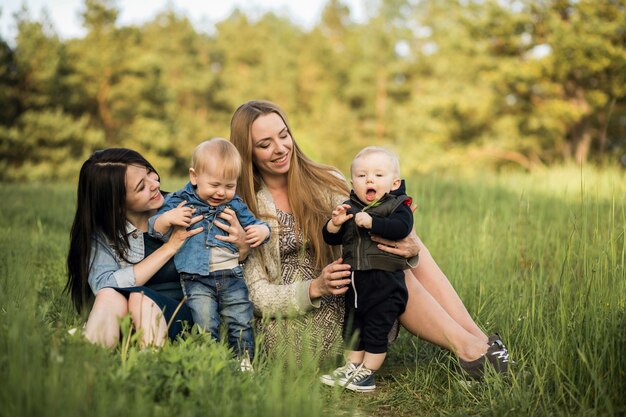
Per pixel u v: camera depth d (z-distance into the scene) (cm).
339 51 4600
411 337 426
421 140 3209
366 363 357
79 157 3259
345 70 4422
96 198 346
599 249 372
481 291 460
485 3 2834
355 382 352
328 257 395
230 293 359
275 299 362
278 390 265
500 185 1120
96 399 241
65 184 1602
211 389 269
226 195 363
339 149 3891
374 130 4109
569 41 2494
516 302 428
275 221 382
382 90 4181
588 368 308
